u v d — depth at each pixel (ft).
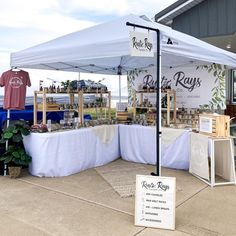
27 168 14.93
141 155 16.57
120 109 18.12
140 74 19.86
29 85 15.65
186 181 13.23
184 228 8.83
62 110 15.33
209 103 17.30
